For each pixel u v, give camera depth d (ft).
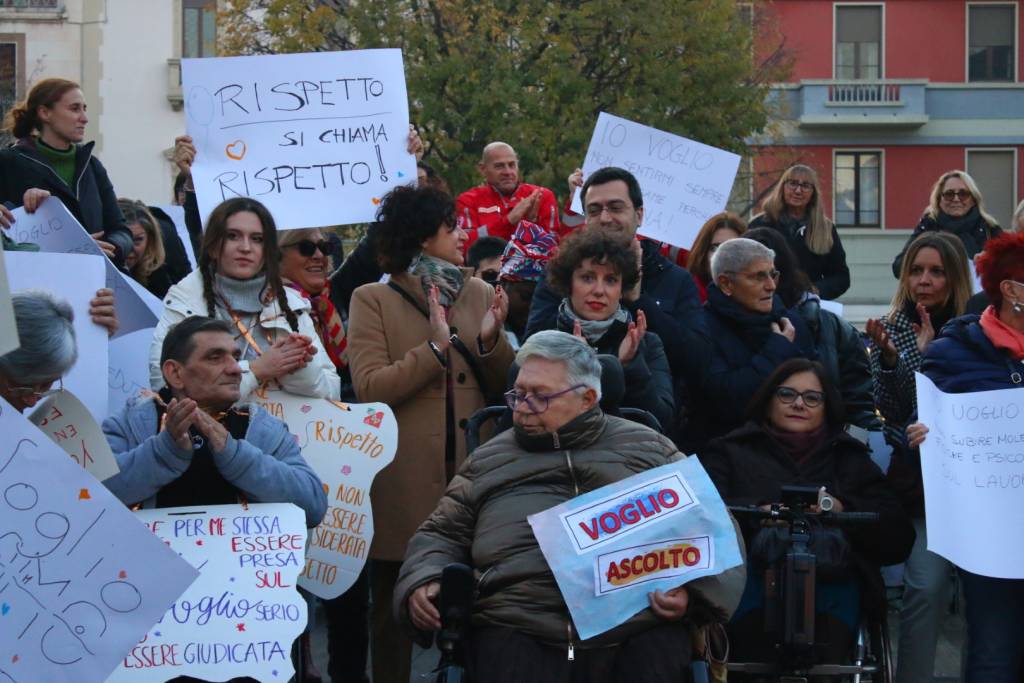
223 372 17.65
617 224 22.76
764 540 18.65
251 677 16.17
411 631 17.13
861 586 19.07
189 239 31.94
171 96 109.60
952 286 24.99
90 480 13.52
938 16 133.39
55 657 13.37
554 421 17.12
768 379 20.51
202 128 23.97
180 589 13.62
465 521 17.29
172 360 17.61
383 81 24.48
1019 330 19.93
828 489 19.83
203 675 16.06
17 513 13.37
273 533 16.81
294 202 23.95
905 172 132.46
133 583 13.55
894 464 21.25
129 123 109.50
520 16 87.81
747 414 20.72
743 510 18.52
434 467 21.17
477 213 32.17
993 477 18.49
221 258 20.59
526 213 30.50
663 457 17.31
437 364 20.88
